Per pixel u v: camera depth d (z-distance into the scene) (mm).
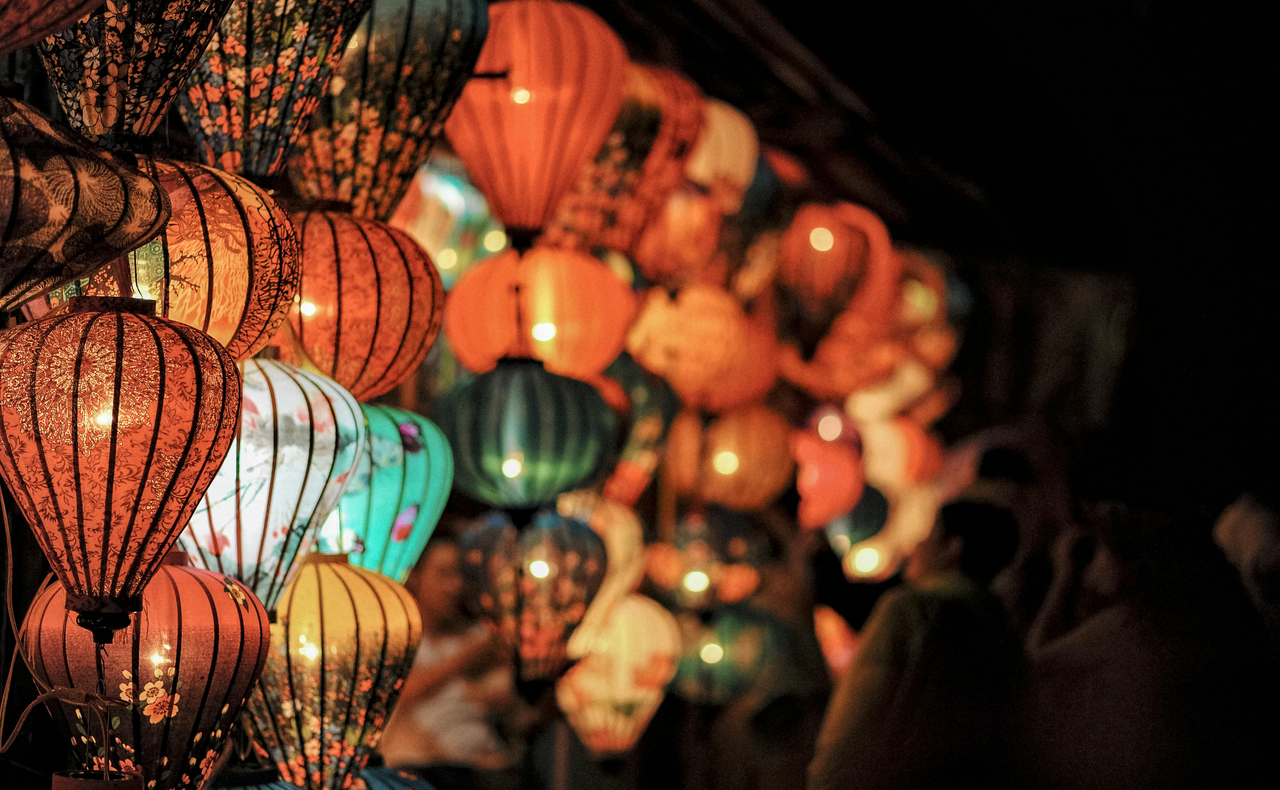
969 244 4211
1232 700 2229
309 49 1350
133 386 1019
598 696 2867
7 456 1025
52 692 1116
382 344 1542
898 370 4242
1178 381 3273
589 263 2322
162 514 1051
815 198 3842
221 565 1327
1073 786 2346
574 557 2314
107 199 982
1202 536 2373
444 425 2248
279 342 1537
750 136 3111
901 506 4043
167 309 1154
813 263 3742
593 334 2289
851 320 3895
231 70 1319
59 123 1001
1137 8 3309
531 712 2953
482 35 1699
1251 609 2297
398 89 1617
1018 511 2832
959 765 2408
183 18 1104
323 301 1504
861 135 3775
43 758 1587
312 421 1344
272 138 1368
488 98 2127
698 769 3701
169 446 1033
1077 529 2668
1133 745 2271
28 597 1585
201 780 1227
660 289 2984
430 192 2781
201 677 1163
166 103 1147
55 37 1086
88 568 1050
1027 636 2666
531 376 2215
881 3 3326
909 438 4105
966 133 3561
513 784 3117
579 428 2195
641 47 3656
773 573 3693
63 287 1142
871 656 2494
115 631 1130
